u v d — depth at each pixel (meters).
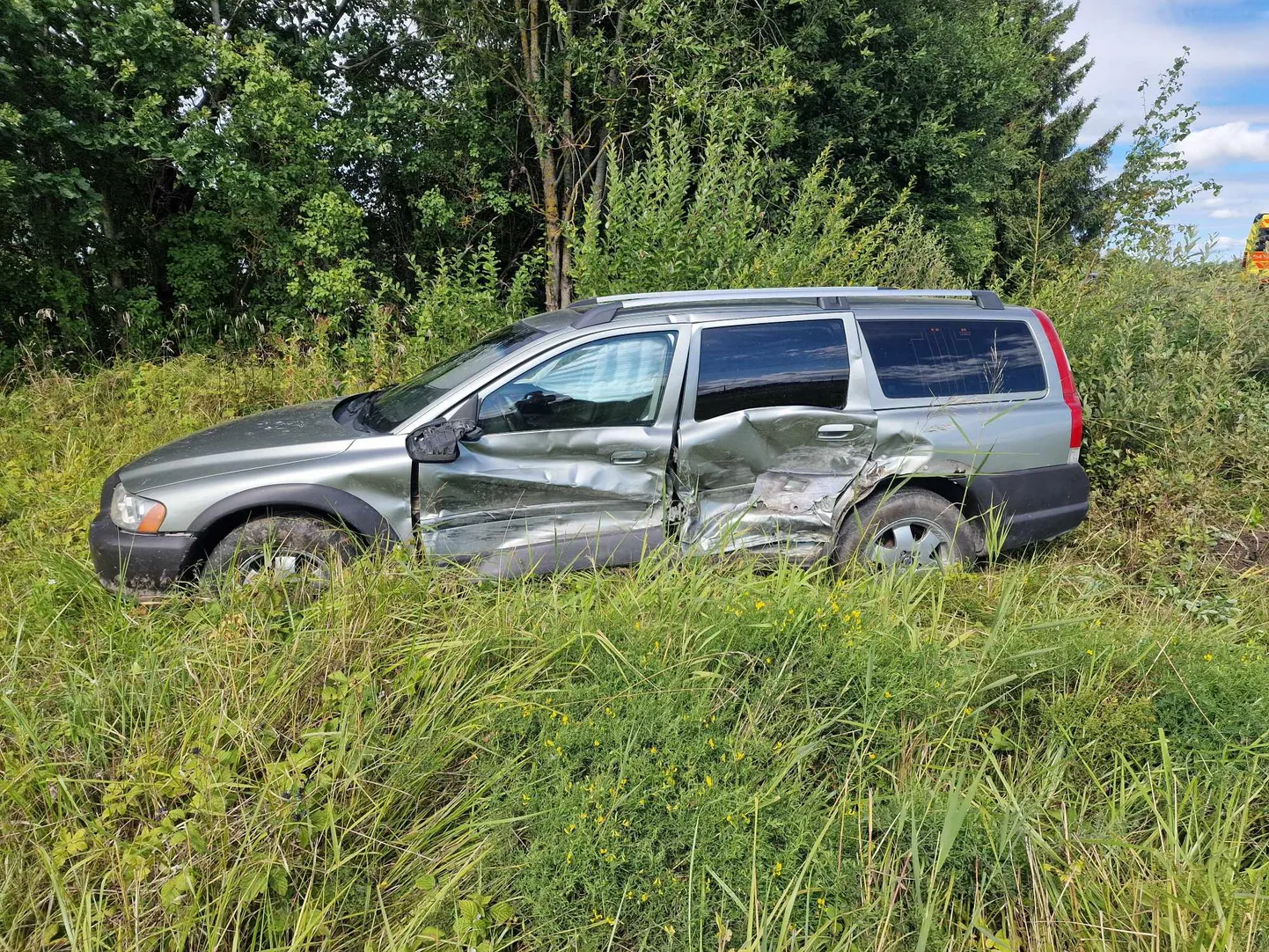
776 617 2.95
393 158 10.74
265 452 3.55
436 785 2.44
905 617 3.10
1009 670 2.91
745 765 2.37
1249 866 2.27
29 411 6.65
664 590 3.13
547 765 2.36
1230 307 6.17
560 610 3.07
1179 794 2.44
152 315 9.00
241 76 9.18
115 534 3.41
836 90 11.01
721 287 6.93
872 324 4.02
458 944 1.94
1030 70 14.82
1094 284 7.37
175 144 8.20
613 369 3.71
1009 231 14.53
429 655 2.75
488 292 8.05
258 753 2.35
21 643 3.05
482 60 10.37
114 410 6.68
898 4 11.50
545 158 10.22
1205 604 3.83
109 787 2.24
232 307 9.65
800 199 8.43
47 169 8.05
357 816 2.26
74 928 1.93
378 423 3.78
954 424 4.00
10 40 7.49
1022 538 4.16
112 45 8.01
